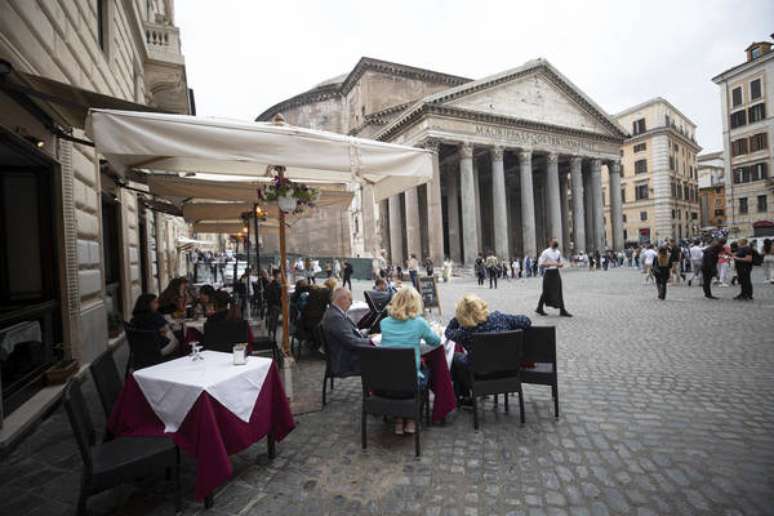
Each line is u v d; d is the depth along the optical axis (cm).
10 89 376
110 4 853
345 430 419
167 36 1322
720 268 1609
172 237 2164
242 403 329
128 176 558
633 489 298
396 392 376
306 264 3397
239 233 1340
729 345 686
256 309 1320
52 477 340
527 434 392
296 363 693
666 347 693
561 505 282
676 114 5456
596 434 387
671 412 429
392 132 3466
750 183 3784
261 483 323
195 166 532
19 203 550
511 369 411
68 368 541
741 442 360
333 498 300
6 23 416
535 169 4381
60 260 568
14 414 434
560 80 3609
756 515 264
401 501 293
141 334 481
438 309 1258
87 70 683
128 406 332
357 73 4216
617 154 3975
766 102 3653
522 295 1669
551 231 3572
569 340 779
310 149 400
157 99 1475
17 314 460
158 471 292
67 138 502
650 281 2022
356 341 463
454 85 4384
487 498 293
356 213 4538
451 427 414
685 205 5512
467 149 3169
